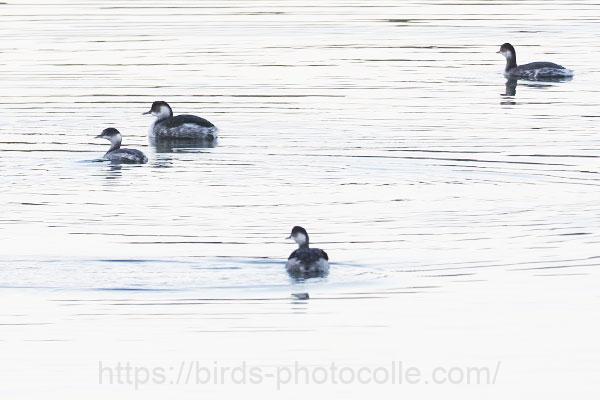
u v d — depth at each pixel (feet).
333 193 114.62
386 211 108.27
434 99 157.28
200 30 204.44
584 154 129.59
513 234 101.45
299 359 76.84
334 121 144.15
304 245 92.89
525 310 84.23
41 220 104.88
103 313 82.89
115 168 124.67
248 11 224.74
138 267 91.56
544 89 167.12
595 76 175.83
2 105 151.43
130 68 174.09
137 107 152.46
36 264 92.02
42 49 186.80
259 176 121.08
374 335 80.07
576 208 109.50
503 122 144.97
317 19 216.74
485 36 203.62
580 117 148.56
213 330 80.69
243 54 184.55
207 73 171.12
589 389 73.05
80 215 106.52
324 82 165.78
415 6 233.35
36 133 138.62
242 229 102.22
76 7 228.22
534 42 199.41
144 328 80.74
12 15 217.97
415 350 77.97
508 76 174.60
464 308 84.53
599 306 84.89
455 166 124.57
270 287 87.92
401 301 85.76
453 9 230.27
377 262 93.81
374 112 148.97
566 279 90.27
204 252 95.35
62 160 127.03
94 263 92.38
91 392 72.59
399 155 128.67
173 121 138.62
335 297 86.38
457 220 105.50
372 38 199.41
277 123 143.43
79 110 149.89
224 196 113.50
